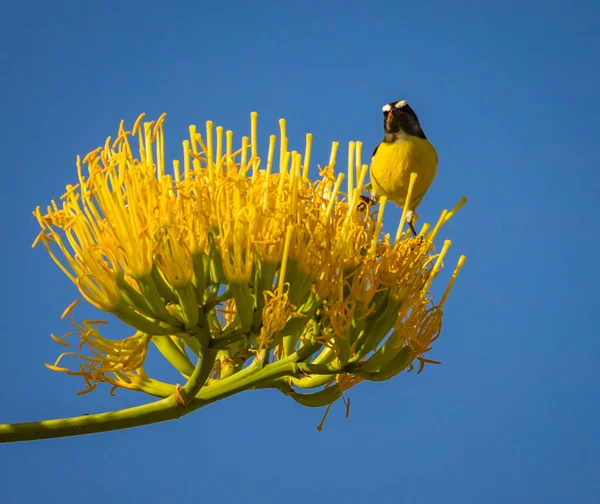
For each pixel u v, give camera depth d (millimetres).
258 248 8055
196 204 7938
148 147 8086
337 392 9211
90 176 7867
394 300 8789
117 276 7879
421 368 8961
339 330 8367
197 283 7945
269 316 7949
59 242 7910
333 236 8531
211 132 8180
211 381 8727
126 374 8828
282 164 8281
